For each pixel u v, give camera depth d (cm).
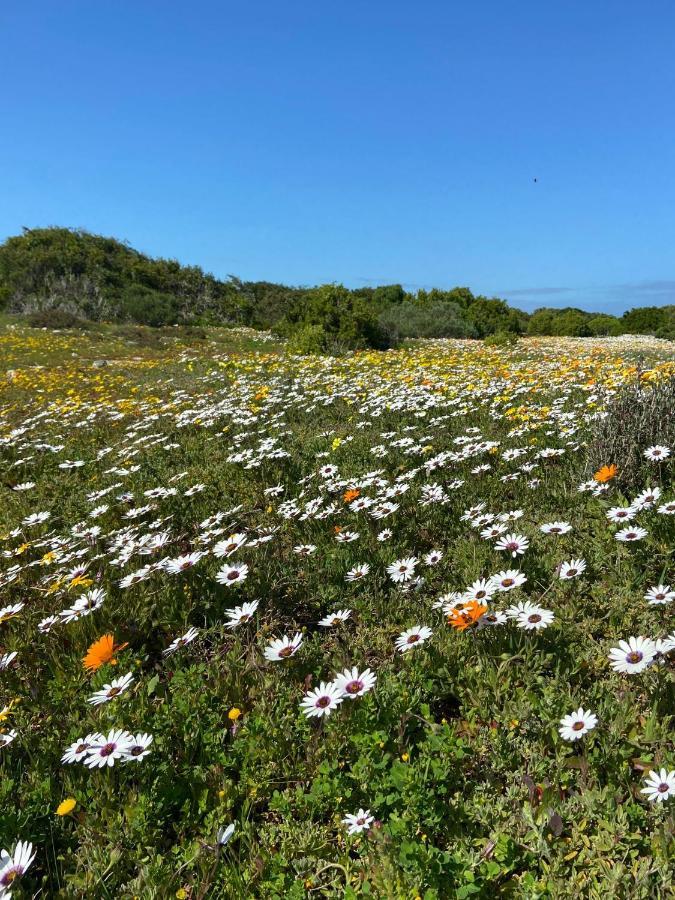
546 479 585
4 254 5384
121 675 360
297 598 444
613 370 1174
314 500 575
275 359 2178
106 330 3566
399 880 214
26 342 2777
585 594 396
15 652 372
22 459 906
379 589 439
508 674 317
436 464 644
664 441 518
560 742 269
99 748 271
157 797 270
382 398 1095
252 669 360
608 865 216
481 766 276
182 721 312
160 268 5731
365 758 263
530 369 1470
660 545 396
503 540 429
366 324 2680
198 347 2836
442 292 5941
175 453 872
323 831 252
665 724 266
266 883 229
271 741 294
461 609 344
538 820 236
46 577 485
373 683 296
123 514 638
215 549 451
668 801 229
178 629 416
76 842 259
